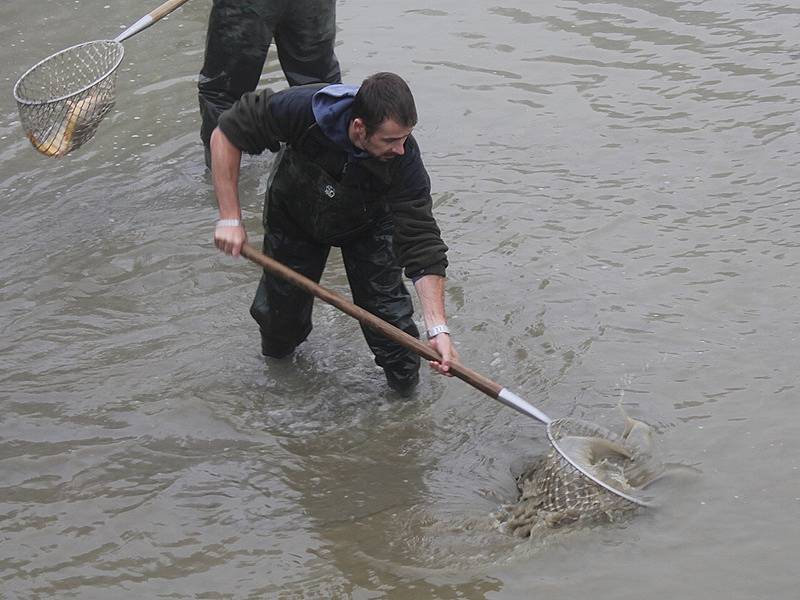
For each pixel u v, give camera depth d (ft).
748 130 35.58
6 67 41.57
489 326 27.40
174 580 20.44
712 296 27.81
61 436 24.23
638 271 29.12
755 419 23.65
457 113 37.73
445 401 25.23
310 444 24.08
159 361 26.68
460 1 46.47
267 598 19.97
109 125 37.93
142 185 34.53
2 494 22.59
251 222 32.37
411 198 21.61
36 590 20.24
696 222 31.07
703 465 22.49
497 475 23.04
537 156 35.04
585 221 31.53
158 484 22.88
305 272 24.47
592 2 45.78
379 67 40.83
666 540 20.74
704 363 25.52
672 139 35.37
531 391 25.14
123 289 29.58
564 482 21.56
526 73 40.24
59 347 27.30
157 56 42.50
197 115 38.45
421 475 23.13
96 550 21.18
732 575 19.89
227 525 21.81
